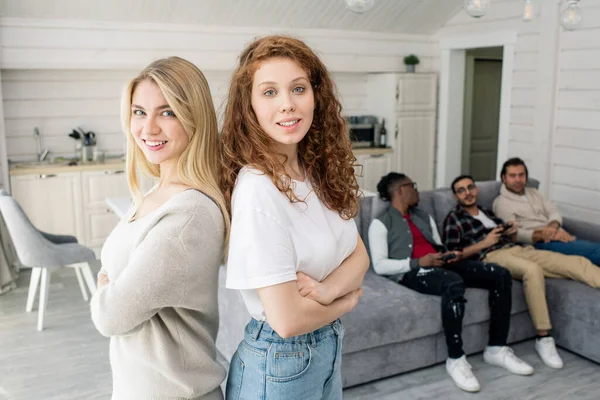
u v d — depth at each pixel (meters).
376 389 2.81
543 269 3.30
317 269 1.25
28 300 3.81
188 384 1.27
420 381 2.88
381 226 3.17
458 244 3.37
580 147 4.95
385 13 5.89
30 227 3.40
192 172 1.24
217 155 1.29
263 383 1.25
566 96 5.02
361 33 6.09
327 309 1.22
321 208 1.31
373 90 6.50
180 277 1.18
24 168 4.75
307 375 1.26
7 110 4.99
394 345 2.86
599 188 4.83
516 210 3.71
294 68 1.20
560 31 5.01
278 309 1.14
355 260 1.35
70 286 4.36
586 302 3.02
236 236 1.18
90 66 4.94
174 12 5.05
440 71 6.43
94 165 4.95
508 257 3.23
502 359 2.99
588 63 4.80
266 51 1.19
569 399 2.72
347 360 2.74
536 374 2.95
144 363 1.26
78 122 5.28
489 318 3.05
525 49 5.37
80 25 4.84
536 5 3.32
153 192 1.34
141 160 1.35
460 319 2.83
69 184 4.88
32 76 5.04
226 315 2.92
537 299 3.09
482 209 3.59
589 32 4.76
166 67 1.23
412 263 3.03
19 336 3.45
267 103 1.19
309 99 1.22
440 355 3.01
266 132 1.22
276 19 5.54
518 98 5.51
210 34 5.36
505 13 5.55
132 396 1.28
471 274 3.07
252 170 1.21
